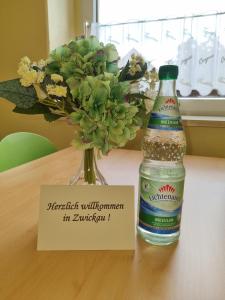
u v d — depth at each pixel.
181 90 1.00
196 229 0.40
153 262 0.31
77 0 1.13
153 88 0.38
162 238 0.34
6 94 0.35
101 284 0.28
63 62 0.35
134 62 0.37
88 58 0.35
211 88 0.98
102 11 1.10
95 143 0.35
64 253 0.33
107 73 0.34
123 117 0.34
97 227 0.34
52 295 0.26
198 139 0.92
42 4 1.04
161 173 0.35
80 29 1.15
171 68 0.32
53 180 0.59
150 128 0.35
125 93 0.35
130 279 0.28
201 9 0.93
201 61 0.96
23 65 0.35
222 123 0.87
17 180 0.59
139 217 0.36
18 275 0.29
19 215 0.43
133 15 1.03
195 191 0.55
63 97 0.35
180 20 0.95
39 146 0.84
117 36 1.05
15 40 1.13
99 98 0.32
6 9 1.11
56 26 1.08
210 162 0.77
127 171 0.67
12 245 0.34
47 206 0.34
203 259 0.32
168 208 0.33
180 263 0.31
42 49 1.09
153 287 0.27
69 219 0.34
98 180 0.42
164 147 0.39
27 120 1.19
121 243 0.34
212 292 0.27
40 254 0.33
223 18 0.91
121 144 0.36
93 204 0.35
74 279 0.28
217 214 0.45
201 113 1.00
